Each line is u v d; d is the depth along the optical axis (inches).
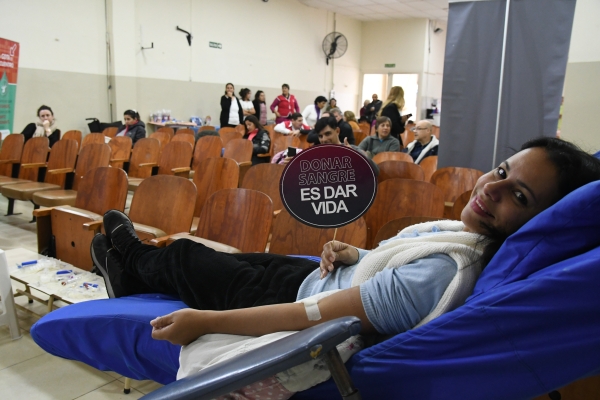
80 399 67.2
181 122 308.5
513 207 35.2
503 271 32.9
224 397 36.1
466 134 128.6
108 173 106.2
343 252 46.8
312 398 36.3
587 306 27.5
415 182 89.0
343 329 27.5
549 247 31.4
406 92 500.7
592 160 35.0
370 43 481.4
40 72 253.8
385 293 35.6
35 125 214.7
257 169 107.3
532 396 29.2
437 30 464.1
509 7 117.9
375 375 32.9
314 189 46.4
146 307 50.2
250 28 363.9
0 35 235.5
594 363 27.4
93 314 48.9
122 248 60.3
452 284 34.8
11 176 177.9
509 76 121.1
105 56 282.7
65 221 97.6
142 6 292.0
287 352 27.4
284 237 79.5
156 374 48.7
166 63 311.1
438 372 31.1
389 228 68.7
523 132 121.5
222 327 38.6
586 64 132.7
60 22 258.7
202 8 326.6
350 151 45.1
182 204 92.1
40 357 78.1
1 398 66.9
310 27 420.2
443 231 43.1
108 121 290.2
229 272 49.4
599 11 129.0
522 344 28.9
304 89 427.2
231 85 315.9
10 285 82.0
